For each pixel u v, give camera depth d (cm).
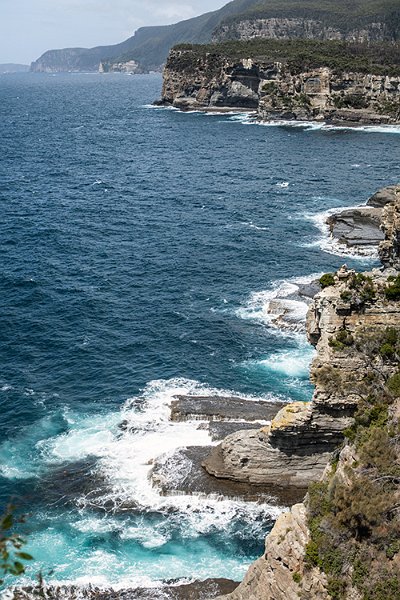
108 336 6812
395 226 6412
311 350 6388
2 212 11350
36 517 4222
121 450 4828
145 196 12800
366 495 2652
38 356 6397
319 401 4047
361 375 3994
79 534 4091
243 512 4212
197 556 3938
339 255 9119
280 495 4275
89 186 13688
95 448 4884
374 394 3653
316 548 2623
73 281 8269
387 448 2833
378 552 2538
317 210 11562
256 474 4334
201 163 16400
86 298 7731
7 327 6962
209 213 11506
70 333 6875
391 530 2555
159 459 4609
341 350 4003
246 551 3969
